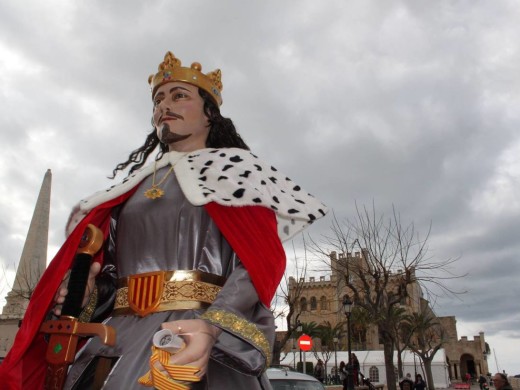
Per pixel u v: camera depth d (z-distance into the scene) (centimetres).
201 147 227
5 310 2833
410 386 1569
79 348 196
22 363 184
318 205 209
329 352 4200
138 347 162
